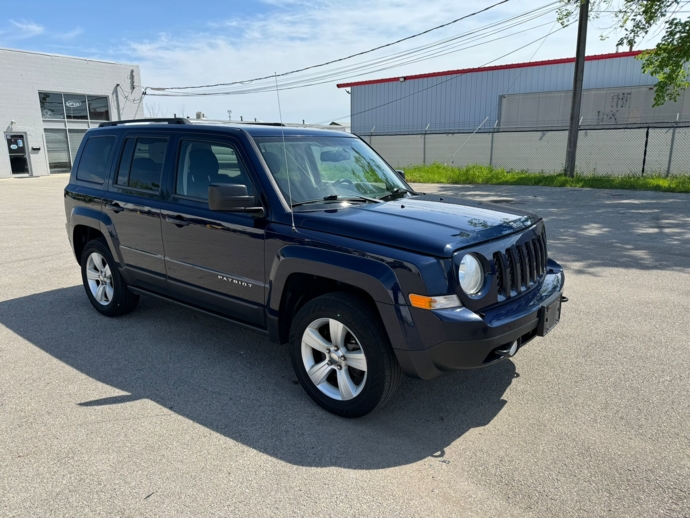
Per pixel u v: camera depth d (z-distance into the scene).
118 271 5.10
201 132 4.23
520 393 3.75
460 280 3.03
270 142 4.02
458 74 28.56
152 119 4.93
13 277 6.91
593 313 5.31
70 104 27.83
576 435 3.20
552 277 3.93
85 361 4.32
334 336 3.42
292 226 3.53
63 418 3.42
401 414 3.49
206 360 4.34
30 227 10.92
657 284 6.28
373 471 2.88
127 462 2.95
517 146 24.80
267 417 3.45
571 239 8.98
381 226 3.26
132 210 4.69
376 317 3.21
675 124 21.19
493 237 3.30
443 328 2.95
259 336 4.89
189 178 4.27
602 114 24.88
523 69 26.83
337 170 4.23
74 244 5.67
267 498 2.65
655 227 10.05
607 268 7.04
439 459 2.98
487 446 3.11
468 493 2.68
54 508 2.57
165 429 3.29
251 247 3.74
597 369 4.09
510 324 3.12
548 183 19.22
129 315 5.43
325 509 2.56
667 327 4.92
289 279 3.59
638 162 22.06
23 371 4.12
